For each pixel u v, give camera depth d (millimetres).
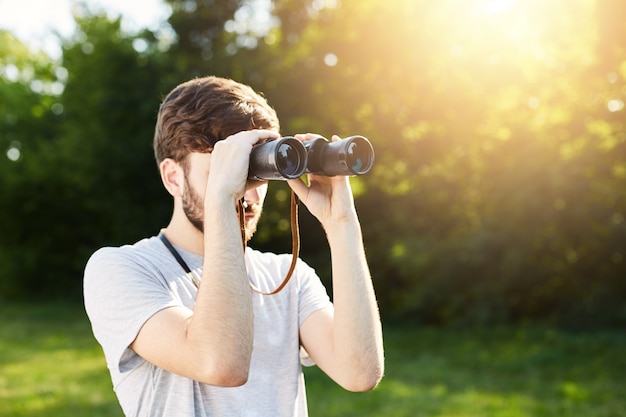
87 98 16672
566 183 10914
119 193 16562
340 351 1705
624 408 6547
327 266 14656
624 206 11227
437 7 12391
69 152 16891
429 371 8586
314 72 14078
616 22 9453
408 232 13859
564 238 11477
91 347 10594
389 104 13977
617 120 10977
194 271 1672
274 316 1725
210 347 1407
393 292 14164
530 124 12133
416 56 12742
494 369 8758
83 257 18484
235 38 15789
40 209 19266
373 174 14148
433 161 13664
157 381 1555
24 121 20469
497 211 12195
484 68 11875
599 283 11344
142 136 16078
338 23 14023
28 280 18828
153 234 16438
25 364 9156
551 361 9023
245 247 1808
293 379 1700
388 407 6586
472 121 12758
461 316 12109
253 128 1698
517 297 11938
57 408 6676
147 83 15977
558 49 10656
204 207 1539
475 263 12008
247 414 1586
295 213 1776
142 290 1554
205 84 1706
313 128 14570
